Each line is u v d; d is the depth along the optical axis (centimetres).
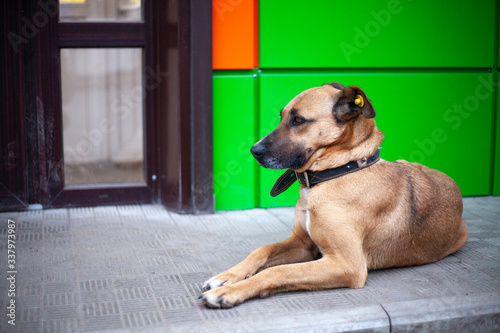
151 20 425
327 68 441
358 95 264
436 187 308
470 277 288
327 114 276
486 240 357
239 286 247
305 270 259
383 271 298
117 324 229
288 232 380
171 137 423
